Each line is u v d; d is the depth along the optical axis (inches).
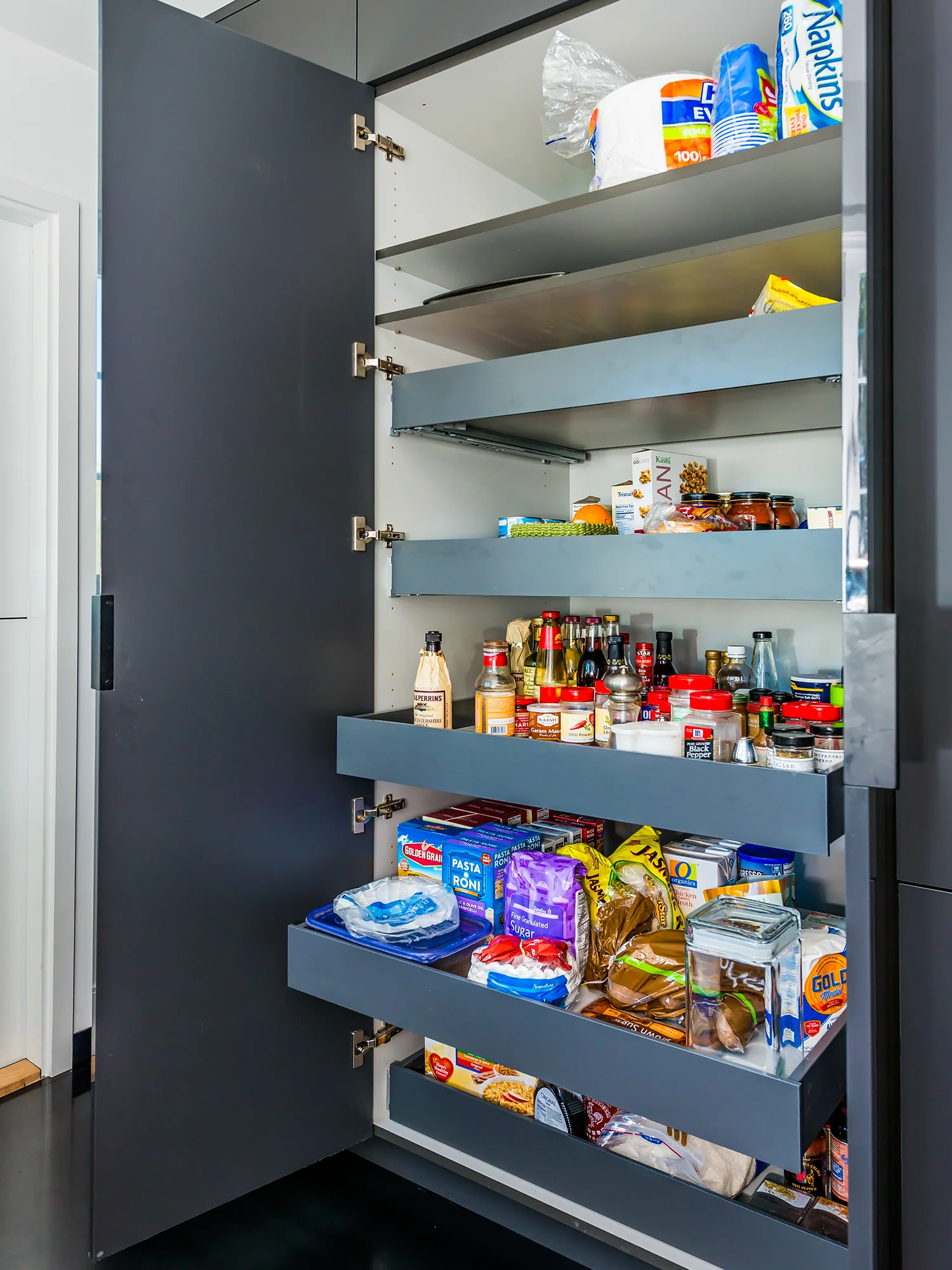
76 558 68.4
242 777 48.3
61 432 67.0
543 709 48.4
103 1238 42.8
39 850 68.5
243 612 48.0
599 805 41.9
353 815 55.1
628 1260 47.8
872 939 30.9
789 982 39.4
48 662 67.8
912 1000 32.5
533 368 47.6
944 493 31.1
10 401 67.1
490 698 50.1
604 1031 39.3
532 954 45.6
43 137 65.6
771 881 49.6
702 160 43.9
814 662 60.5
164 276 43.9
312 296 51.4
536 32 48.1
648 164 45.3
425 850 56.1
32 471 68.6
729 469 64.1
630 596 44.1
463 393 50.9
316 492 51.9
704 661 65.7
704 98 45.1
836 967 40.6
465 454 63.5
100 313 41.3
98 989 42.3
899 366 31.9
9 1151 58.3
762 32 48.0
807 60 40.8
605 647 57.1
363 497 54.9
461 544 51.2
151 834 44.1
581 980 47.3
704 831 38.4
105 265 41.4
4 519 67.2
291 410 50.3
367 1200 53.4
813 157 40.2
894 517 32.2
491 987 44.3
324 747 52.9
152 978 44.4
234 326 47.2
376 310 55.8
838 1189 44.2
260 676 49.0
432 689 51.8
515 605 69.5
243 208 47.5
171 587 44.6
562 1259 48.7
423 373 52.8
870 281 30.1
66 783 68.4
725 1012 38.7
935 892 31.8
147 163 43.1
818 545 37.6
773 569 38.9
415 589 53.9
